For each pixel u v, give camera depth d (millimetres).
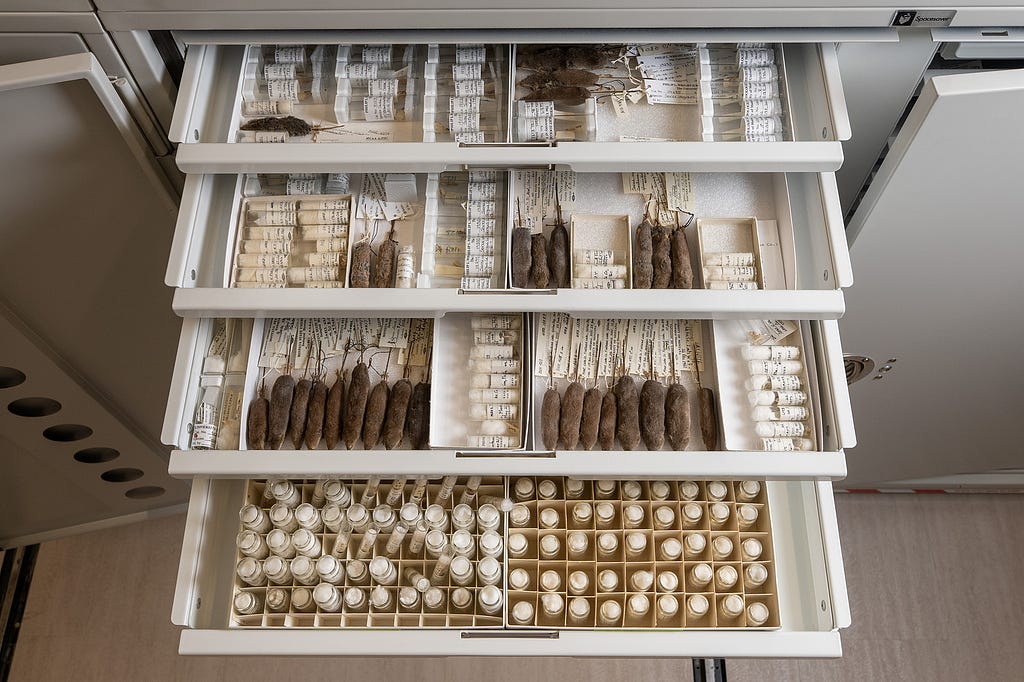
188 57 1331
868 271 1543
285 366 1372
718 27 1270
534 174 1414
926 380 1880
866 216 1422
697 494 1362
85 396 1989
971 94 1187
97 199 1468
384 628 1228
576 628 1222
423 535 1312
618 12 1222
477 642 1205
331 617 1306
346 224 1360
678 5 1207
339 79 1347
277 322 1409
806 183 1354
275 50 1394
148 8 1209
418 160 1236
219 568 1322
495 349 1321
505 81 1380
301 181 1390
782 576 1306
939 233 1444
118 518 2703
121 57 1296
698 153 1227
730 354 1334
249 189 1383
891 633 2588
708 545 1325
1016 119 1227
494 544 1287
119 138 1357
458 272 1343
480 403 1299
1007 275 1535
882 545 2705
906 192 1362
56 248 1563
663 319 1355
